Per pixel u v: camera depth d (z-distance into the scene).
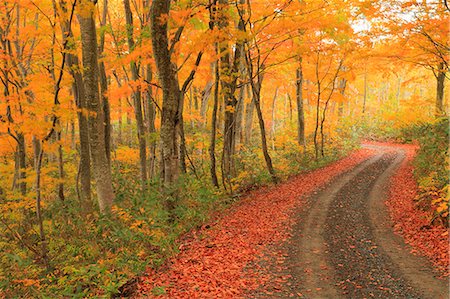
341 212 12.38
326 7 15.17
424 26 12.43
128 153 19.69
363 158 26.69
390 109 45.47
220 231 10.62
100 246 9.48
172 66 10.91
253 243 9.52
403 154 27.75
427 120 21.23
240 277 7.38
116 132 36.09
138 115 15.27
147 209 10.72
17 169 14.80
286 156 23.89
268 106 37.00
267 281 7.16
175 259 8.42
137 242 9.27
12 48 14.70
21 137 13.90
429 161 14.48
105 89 14.45
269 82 31.19
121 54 14.24
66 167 18.44
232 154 17.25
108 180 11.77
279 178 19.11
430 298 6.04
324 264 7.94
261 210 13.16
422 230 9.43
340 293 6.49
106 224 9.87
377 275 7.17
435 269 7.16
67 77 10.39
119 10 19.86
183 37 13.26
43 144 8.75
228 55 14.61
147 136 14.81
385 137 41.38
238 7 13.48
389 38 14.62
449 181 10.88
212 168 15.28
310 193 15.69
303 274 7.46
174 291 6.74
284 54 19.17
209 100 22.03
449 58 14.42
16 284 8.25
